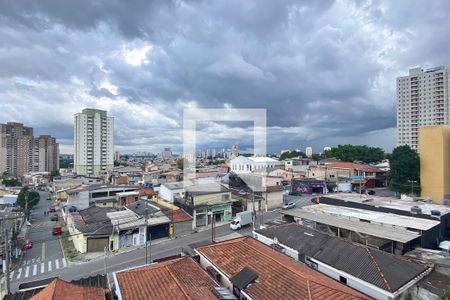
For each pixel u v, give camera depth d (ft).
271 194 122.11
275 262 42.34
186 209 103.19
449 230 74.74
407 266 43.68
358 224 68.95
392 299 37.78
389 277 40.27
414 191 135.74
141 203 109.91
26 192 148.56
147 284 37.50
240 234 88.58
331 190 159.94
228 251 48.78
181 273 40.65
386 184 172.96
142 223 87.10
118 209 105.19
